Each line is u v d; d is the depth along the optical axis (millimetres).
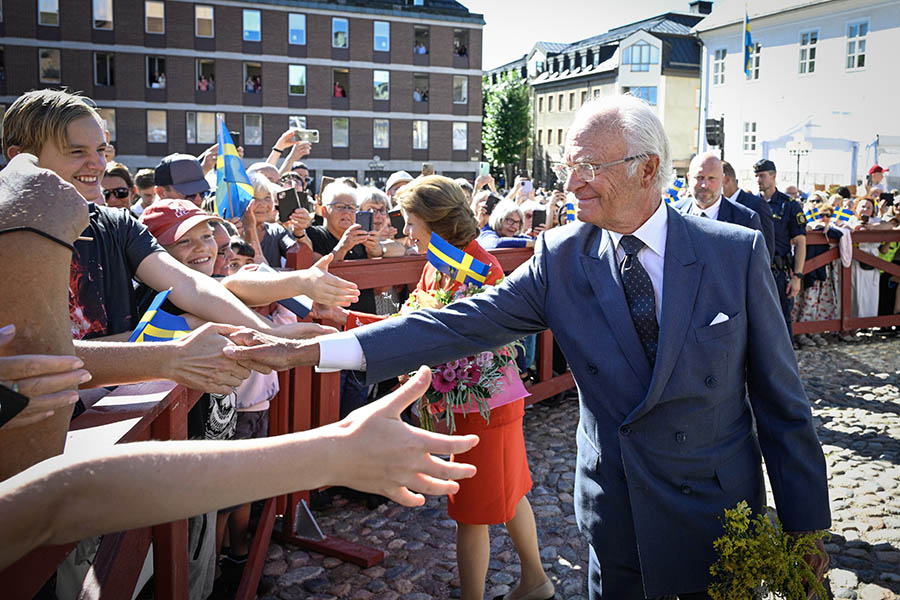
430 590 3082
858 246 8500
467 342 2094
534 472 4418
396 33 41781
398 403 1041
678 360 1841
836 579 3184
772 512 2195
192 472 896
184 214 2570
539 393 5469
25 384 993
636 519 1883
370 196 5023
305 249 3613
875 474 4340
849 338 8516
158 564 1765
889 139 27891
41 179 1115
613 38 61031
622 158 1846
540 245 2127
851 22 28984
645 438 1884
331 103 40812
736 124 34594
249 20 38625
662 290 1869
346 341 1980
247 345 1798
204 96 38156
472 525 2736
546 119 63031
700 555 1886
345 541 3422
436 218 2992
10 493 806
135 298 2371
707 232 1933
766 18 32219
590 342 1957
